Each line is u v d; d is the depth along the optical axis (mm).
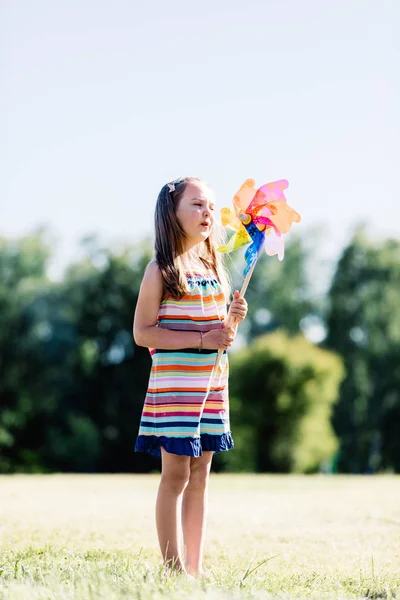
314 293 41875
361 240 37781
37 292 35344
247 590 3336
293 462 26922
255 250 4246
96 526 5559
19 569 3768
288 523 5984
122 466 33250
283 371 26672
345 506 7184
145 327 3975
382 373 36719
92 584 3182
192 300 4039
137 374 33531
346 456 35500
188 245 4137
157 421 3941
